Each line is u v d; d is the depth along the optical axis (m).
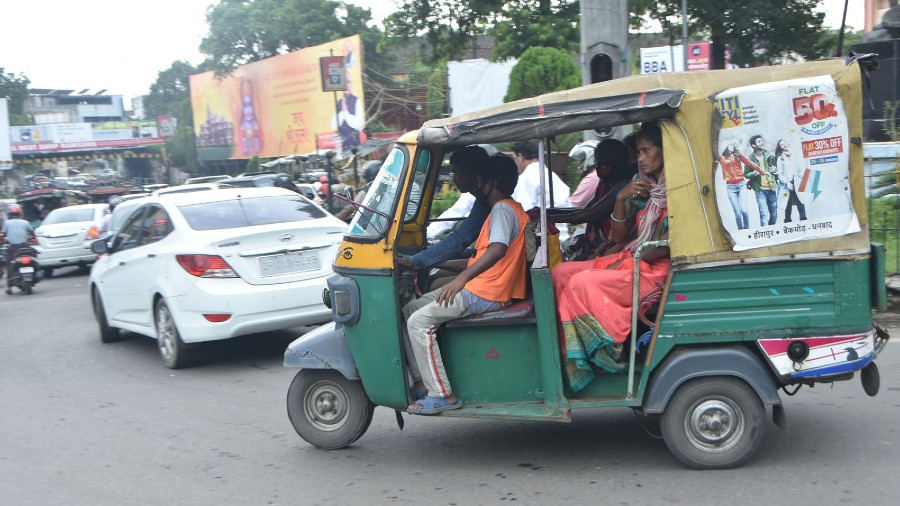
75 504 4.56
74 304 13.45
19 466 5.28
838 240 4.20
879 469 4.42
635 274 4.33
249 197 8.35
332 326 5.18
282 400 6.58
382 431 5.61
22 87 85.88
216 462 5.16
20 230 15.83
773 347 4.28
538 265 4.41
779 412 4.33
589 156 7.54
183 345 7.71
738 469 4.48
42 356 8.98
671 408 4.39
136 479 4.92
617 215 4.68
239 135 43.69
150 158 75.38
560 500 4.21
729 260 4.23
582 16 9.22
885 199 8.72
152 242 8.07
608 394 4.51
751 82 4.19
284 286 7.53
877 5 23.77
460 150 4.89
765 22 17.94
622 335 4.34
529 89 17.81
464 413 4.58
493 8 24.86
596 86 4.35
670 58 16.80
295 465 5.01
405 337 4.75
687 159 4.20
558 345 4.46
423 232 5.74
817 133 4.16
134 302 8.38
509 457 4.93
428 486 4.53
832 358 4.27
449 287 4.55
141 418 6.27
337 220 8.33
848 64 4.16
